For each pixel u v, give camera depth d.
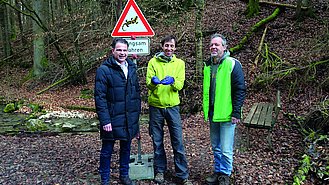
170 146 5.98
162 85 4.21
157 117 4.34
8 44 18.66
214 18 13.73
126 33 4.36
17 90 14.04
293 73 8.56
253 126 5.35
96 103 3.95
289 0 13.44
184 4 13.30
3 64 18.16
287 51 9.97
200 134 6.87
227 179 4.26
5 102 12.06
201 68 9.18
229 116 4.11
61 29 13.73
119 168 4.57
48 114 10.13
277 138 5.91
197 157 5.36
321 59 8.66
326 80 7.75
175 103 4.29
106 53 12.91
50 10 16.17
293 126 6.34
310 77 8.12
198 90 9.23
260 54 10.18
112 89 3.98
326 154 4.82
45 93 13.28
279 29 11.44
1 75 17.06
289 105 7.61
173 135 4.33
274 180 4.40
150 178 4.48
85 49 13.91
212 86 4.23
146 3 12.40
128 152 4.24
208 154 5.49
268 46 10.61
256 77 9.11
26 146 6.40
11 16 21.12
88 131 8.13
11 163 5.26
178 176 4.36
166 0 12.43
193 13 12.47
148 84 4.17
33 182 4.47
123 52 3.96
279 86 8.59
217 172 4.41
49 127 8.59
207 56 11.12
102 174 4.18
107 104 4.00
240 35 12.00
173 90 4.26
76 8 12.52
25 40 18.98
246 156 5.20
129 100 4.05
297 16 11.66
